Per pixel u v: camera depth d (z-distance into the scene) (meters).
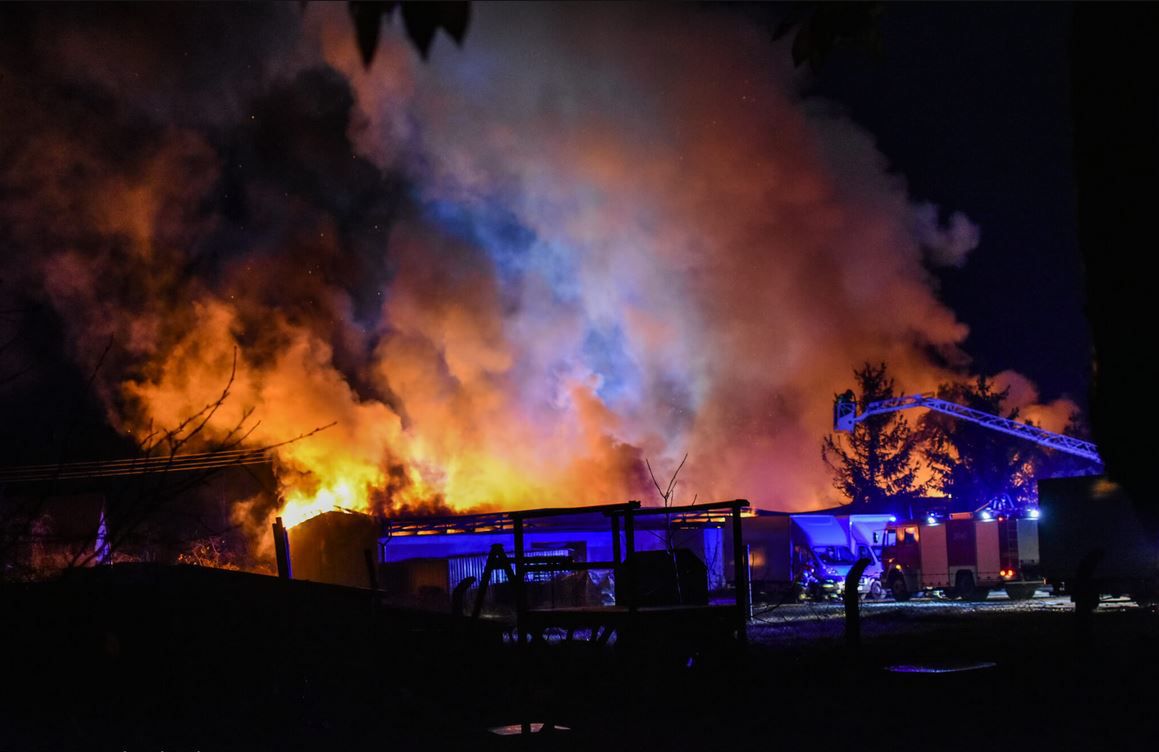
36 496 5.16
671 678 11.04
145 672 10.01
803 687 12.03
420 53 1.93
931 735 9.25
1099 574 28.98
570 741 9.53
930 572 38.00
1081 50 2.65
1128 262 2.54
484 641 11.98
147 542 5.57
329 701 10.82
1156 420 2.50
